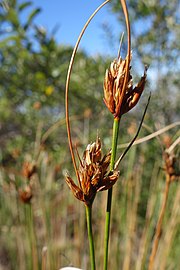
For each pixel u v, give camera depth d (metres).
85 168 0.16
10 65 0.77
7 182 0.66
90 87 0.83
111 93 0.16
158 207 0.57
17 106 0.91
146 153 0.68
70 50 0.79
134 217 0.51
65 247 0.59
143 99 0.86
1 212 0.75
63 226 0.64
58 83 0.79
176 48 0.83
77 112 0.84
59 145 0.82
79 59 0.83
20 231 0.62
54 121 0.87
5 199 0.75
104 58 0.84
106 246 0.17
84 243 0.57
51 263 0.51
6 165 0.79
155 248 0.31
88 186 0.16
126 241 0.54
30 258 0.52
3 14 0.62
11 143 0.90
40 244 0.57
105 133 0.75
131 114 0.81
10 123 0.97
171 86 0.89
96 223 0.61
